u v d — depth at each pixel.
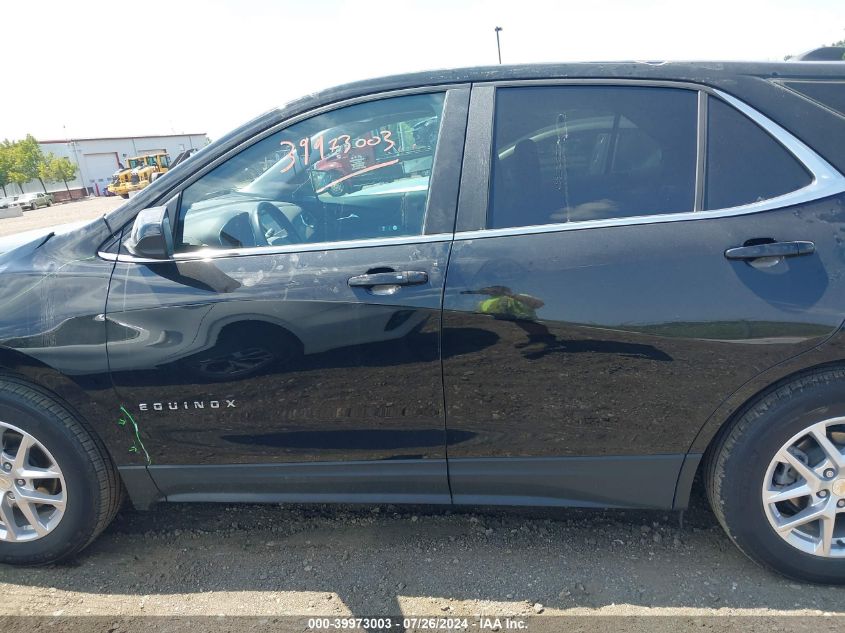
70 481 2.25
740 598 2.11
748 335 1.93
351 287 2.05
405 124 2.19
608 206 2.05
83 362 2.13
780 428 1.99
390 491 2.25
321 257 2.10
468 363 2.04
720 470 2.10
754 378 1.96
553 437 2.12
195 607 2.17
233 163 2.25
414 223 2.11
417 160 2.16
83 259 2.21
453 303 2.01
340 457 2.22
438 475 2.21
